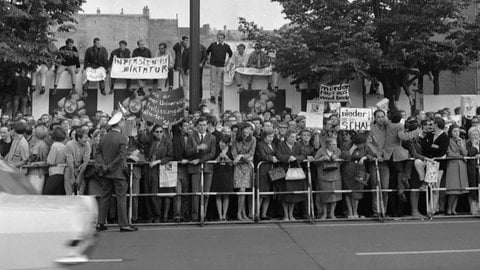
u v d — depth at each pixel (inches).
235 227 407.2
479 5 786.2
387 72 689.6
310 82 690.2
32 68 628.7
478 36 651.5
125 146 391.5
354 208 438.9
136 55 705.6
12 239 134.2
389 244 333.7
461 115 579.2
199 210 429.7
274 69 663.1
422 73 709.9
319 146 450.9
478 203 446.6
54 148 407.2
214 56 706.2
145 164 421.7
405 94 738.2
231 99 710.5
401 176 435.5
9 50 574.2
